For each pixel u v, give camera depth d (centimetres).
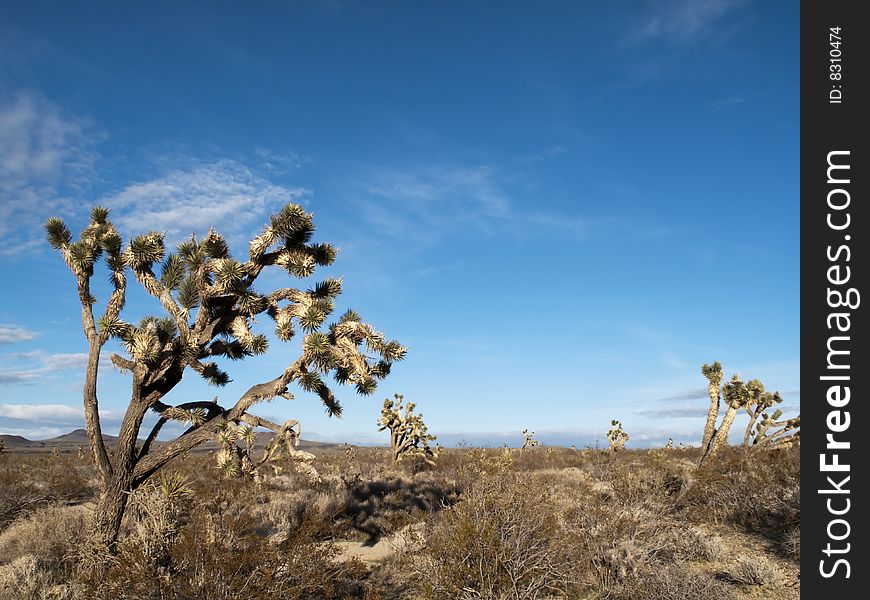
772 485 1256
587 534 851
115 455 1005
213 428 940
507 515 789
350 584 823
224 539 688
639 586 759
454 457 2802
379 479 1894
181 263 1002
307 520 828
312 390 944
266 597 651
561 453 3142
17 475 1775
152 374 948
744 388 2069
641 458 2381
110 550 827
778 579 832
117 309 1005
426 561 822
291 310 977
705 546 967
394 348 990
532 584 739
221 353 1050
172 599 637
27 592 759
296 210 995
